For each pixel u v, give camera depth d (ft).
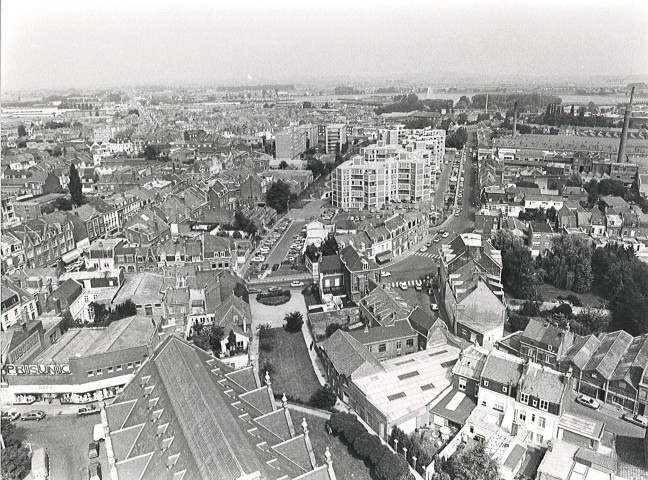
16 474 294.25
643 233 648.79
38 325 419.33
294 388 393.91
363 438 313.53
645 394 348.38
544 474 286.05
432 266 644.27
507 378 330.95
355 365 372.17
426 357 402.93
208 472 208.44
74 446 331.36
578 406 367.25
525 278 531.91
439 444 321.11
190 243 600.80
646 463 298.76
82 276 544.62
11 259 571.28
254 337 470.39
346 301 536.01
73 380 372.99
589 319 474.90
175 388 264.93
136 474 240.12
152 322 432.66
